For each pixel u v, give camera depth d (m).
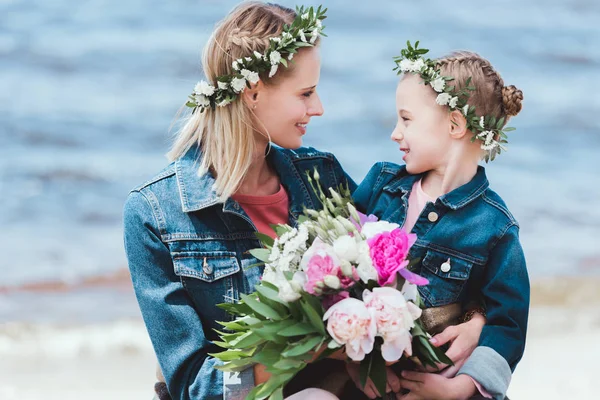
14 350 6.64
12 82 14.58
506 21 17.88
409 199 3.02
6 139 12.80
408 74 3.02
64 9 16.58
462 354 2.77
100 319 7.60
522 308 2.82
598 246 9.70
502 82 3.02
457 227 2.88
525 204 11.04
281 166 3.10
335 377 2.68
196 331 2.78
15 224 10.42
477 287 2.91
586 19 18.16
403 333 2.42
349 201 2.91
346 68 15.36
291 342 2.46
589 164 12.54
